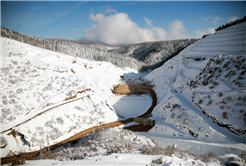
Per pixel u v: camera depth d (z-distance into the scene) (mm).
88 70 93438
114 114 51719
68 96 45375
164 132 38312
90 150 17250
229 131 29047
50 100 42031
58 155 17594
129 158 12281
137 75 131500
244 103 29781
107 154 15062
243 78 33531
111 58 173875
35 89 43844
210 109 33438
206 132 30828
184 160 11906
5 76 43219
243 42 52312
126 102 61938
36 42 142500
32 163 13070
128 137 28141
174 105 42500
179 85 51688
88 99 48625
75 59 96250
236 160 15062
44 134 34625
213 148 25703
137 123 47875
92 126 43062
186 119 35688
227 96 32656
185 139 31406
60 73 53500
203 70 46000
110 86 77938
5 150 30719
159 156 12781
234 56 40344
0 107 35906
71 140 36406
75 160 12789
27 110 38188
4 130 33094
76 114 42062
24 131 33531
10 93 39406
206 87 38875
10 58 55281
